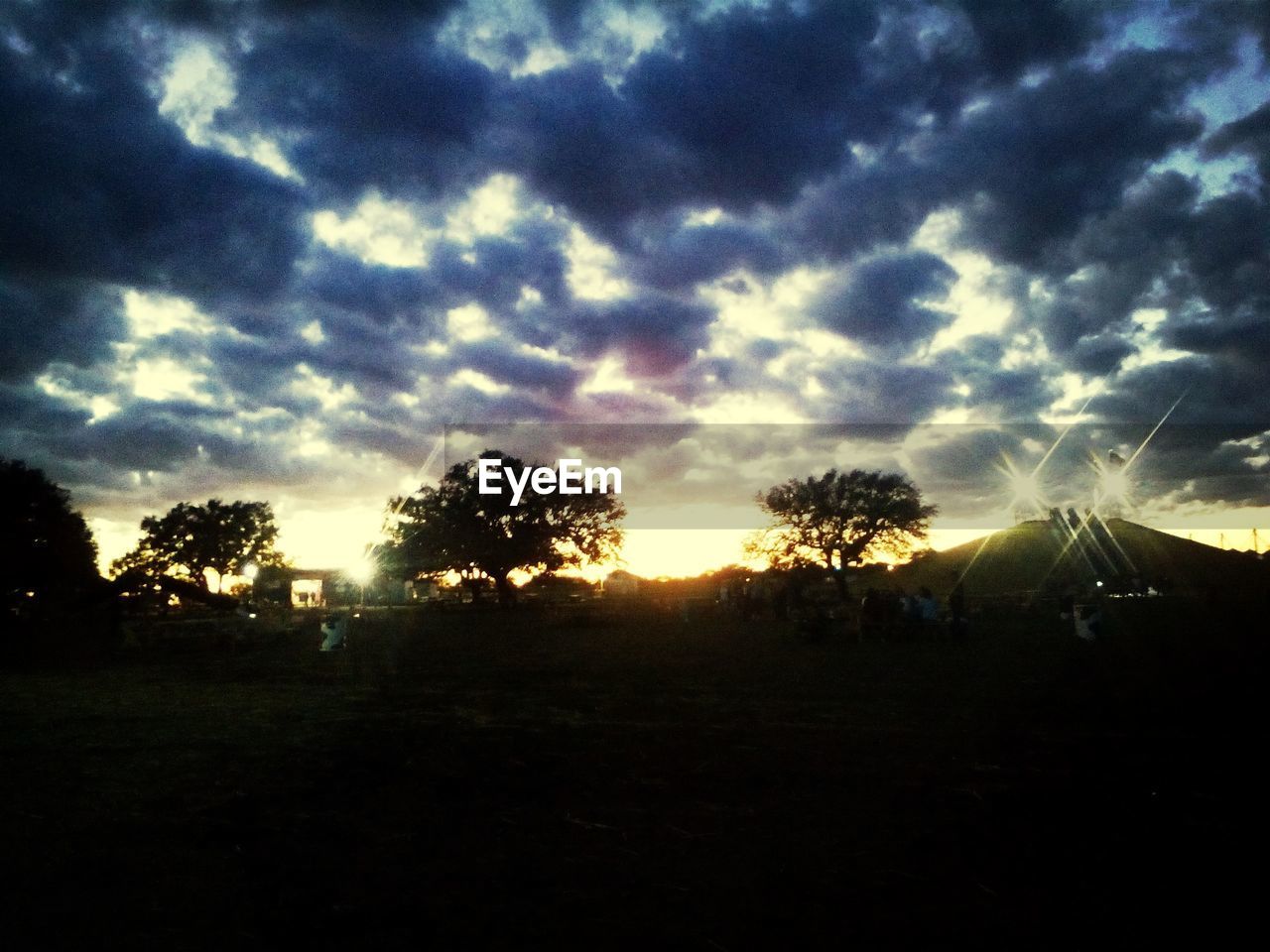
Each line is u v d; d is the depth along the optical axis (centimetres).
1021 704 1168
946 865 524
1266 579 4066
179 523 10519
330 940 423
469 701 1305
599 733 998
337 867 536
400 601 8469
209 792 732
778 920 442
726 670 1702
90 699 1394
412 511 6575
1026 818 620
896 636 2442
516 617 4709
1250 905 450
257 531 10806
